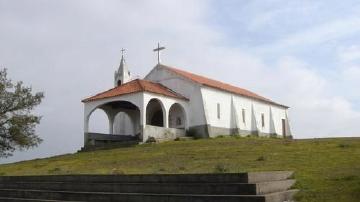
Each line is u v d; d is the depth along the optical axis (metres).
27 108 39.69
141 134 40.81
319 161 20.31
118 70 57.34
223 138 42.47
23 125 38.81
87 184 16.86
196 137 45.81
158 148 35.00
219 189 13.69
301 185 15.30
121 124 51.31
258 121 55.31
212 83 51.41
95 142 43.66
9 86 39.16
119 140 45.59
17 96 39.09
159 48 51.31
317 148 26.61
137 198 14.62
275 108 59.84
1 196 18.86
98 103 43.97
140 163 26.62
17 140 38.53
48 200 16.70
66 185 17.59
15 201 17.59
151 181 15.74
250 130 53.81
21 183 19.39
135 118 50.53
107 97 43.47
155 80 50.59
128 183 15.84
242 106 53.09
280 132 60.00
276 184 14.29
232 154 27.03
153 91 42.84
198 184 14.20
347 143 28.39
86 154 36.59
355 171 16.80
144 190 15.23
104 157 32.38
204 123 46.31
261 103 56.94
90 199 15.70
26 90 39.75
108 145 40.94
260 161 22.20
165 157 28.64
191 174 14.90
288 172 16.56
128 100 42.53
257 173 14.25
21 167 31.53
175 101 45.72
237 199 12.85
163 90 46.25
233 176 14.02
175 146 35.62
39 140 40.19
